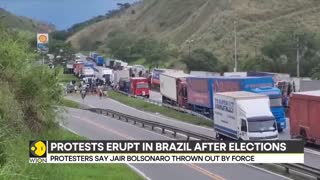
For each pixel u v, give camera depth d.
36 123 74.12
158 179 98.06
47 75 78.88
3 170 48.28
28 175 55.84
